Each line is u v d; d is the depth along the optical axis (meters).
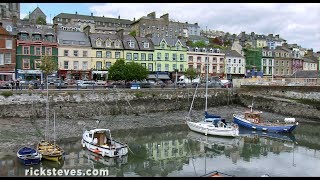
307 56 101.06
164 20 101.69
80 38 59.97
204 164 24.55
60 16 107.19
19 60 53.53
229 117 45.06
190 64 69.56
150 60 65.06
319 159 26.19
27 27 57.75
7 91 37.44
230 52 77.62
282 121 42.06
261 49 83.12
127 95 44.31
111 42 61.47
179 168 23.38
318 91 48.06
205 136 34.16
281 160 25.81
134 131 35.31
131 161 24.97
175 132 35.50
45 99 38.84
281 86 52.03
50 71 50.31
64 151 26.16
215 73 73.50
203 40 102.62
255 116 39.53
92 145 26.48
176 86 52.50
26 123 34.50
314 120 44.66
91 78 59.09
